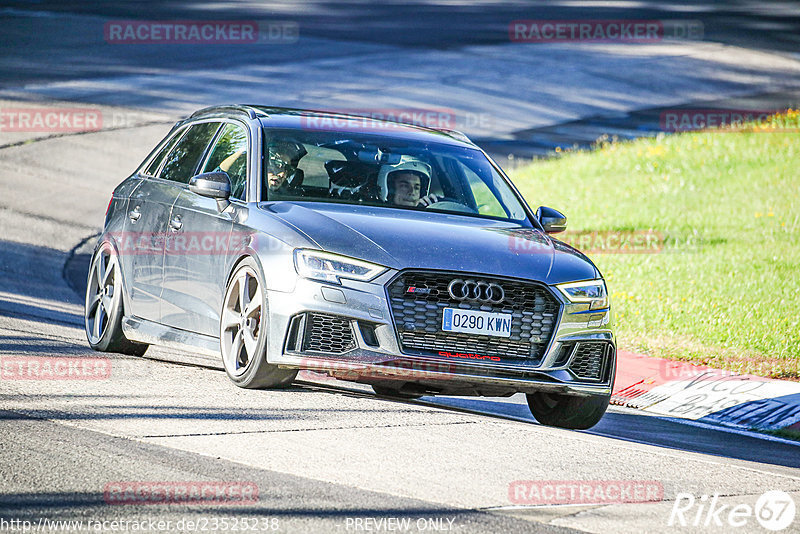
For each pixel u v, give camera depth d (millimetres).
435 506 17531
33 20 144000
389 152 29516
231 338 26281
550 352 25141
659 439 27797
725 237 61062
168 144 32781
